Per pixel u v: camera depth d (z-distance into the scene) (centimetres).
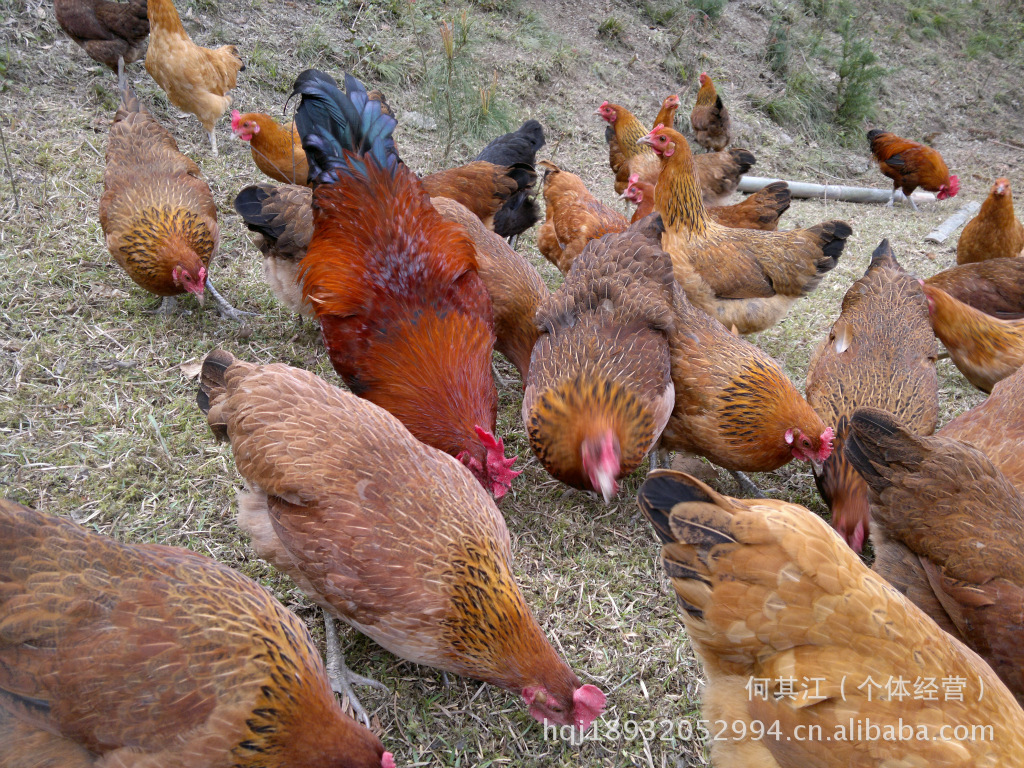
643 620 114
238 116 174
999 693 81
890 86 370
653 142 162
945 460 99
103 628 75
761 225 195
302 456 93
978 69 401
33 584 75
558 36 299
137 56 196
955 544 97
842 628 79
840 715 77
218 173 193
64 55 208
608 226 168
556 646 108
